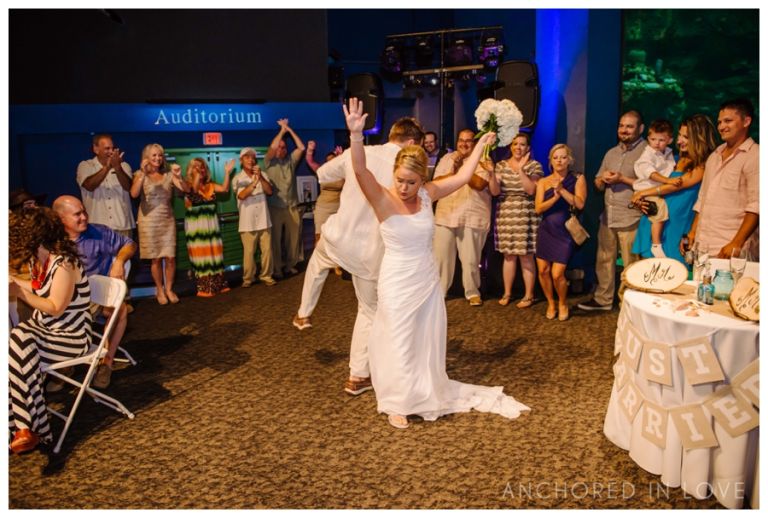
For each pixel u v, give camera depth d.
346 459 2.96
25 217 3.06
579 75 5.82
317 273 4.23
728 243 3.93
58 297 3.10
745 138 3.86
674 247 4.76
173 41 7.10
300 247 7.54
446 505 2.54
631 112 5.07
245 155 6.65
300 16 7.44
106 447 3.16
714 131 4.41
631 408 2.80
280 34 7.41
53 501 2.66
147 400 3.76
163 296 6.25
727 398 2.43
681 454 2.59
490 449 3.01
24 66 6.86
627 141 5.10
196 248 6.43
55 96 6.96
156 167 6.04
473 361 4.26
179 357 4.55
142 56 7.05
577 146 5.95
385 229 3.15
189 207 6.37
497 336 4.79
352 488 2.70
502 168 5.50
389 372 3.26
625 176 5.09
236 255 7.34
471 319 5.28
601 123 5.89
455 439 3.13
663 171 4.77
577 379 3.87
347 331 5.09
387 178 3.39
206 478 2.83
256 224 6.75
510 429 3.21
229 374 4.17
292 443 3.15
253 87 7.42
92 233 4.38
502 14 7.97
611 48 5.78
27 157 6.71
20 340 3.02
